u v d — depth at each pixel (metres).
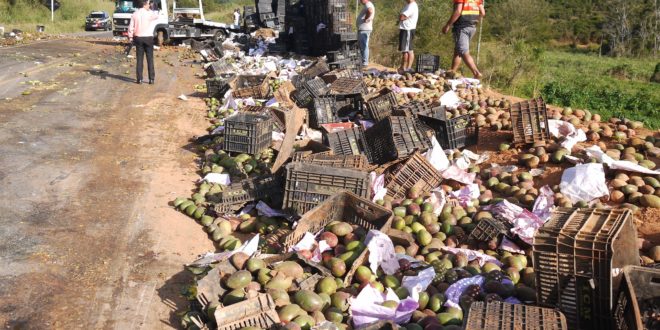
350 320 4.68
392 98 10.49
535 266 4.23
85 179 8.27
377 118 10.45
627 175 7.59
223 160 8.84
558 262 4.12
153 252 6.18
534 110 9.09
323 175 6.65
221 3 107.94
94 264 5.85
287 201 6.75
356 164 7.65
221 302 4.88
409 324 4.45
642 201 6.99
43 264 5.77
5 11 52.25
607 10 73.62
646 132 9.83
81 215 7.00
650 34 57.81
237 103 12.75
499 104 11.96
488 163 8.97
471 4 14.07
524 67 24.81
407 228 6.41
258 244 6.09
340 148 8.68
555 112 10.23
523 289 4.95
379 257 5.40
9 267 5.66
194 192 8.03
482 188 7.87
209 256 5.88
